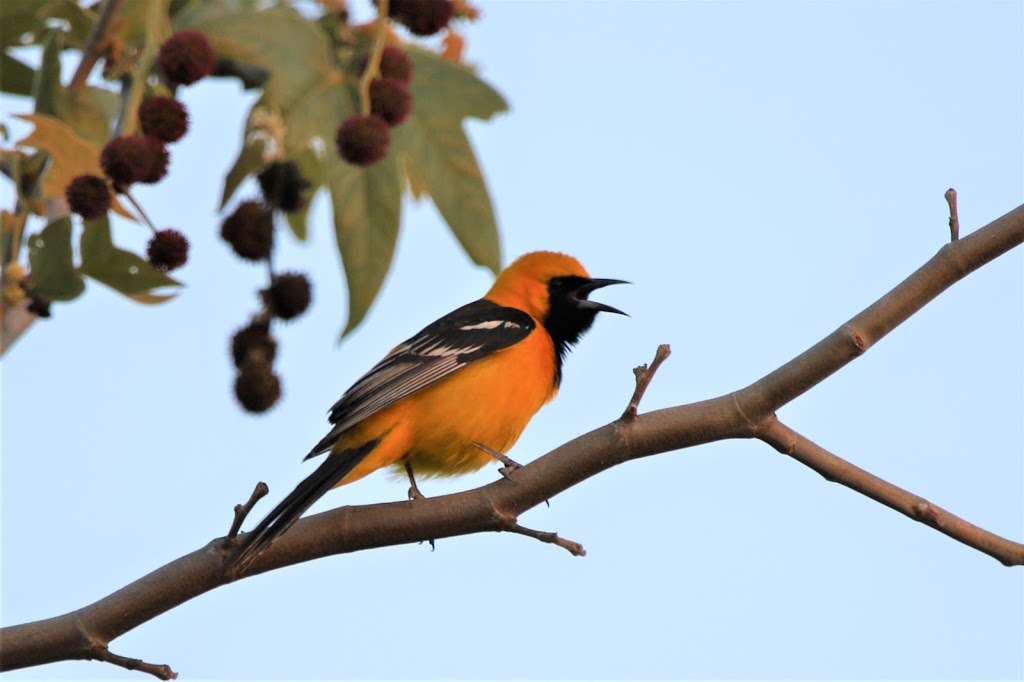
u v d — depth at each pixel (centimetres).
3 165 1142
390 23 1256
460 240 1261
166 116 1075
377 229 1231
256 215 1154
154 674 897
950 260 875
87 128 1189
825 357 884
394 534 938
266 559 934
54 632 897
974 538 884
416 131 1256
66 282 1101
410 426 1135
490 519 925
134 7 1205
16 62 1301
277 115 1185
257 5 1262
